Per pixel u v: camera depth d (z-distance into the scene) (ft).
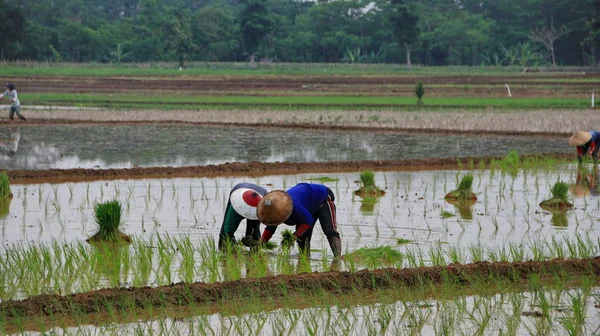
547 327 41.50
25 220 71.31
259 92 309.63
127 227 68.03
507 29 644.27
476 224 70.44
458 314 44.01
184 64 529.86
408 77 404.57
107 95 283.59
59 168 107.86
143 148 133.69
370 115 197.06
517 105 235.20
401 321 42.80
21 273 50.65
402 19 558.15
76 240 62.90
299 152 129.39
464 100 264.31
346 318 43.19
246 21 572.10
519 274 51.96
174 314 44.34
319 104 240.73
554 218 73.61
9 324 42.34
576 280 51.19
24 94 281.95
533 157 120.67
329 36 652.48
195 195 86.28
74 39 610.65
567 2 609.01
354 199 84.12
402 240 62.44
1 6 529.86
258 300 46.44
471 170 109.40
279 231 68.08
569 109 220.84
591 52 591.78
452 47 628.69
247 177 101.81
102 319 43.32
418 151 131.34
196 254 57.93
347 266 54.44
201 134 159.74
